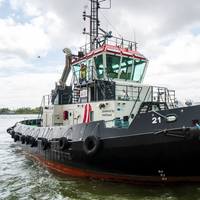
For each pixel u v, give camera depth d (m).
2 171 11.48
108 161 8.48
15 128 18.23
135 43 12.67
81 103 11.11
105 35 12.16
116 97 10.22
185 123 7.41
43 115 14.03
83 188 8.44
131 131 8.12
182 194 7.48
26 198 7.87
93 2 13.31
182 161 7.57
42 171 11.18
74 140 9.45
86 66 11.58
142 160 7.94
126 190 8.00
